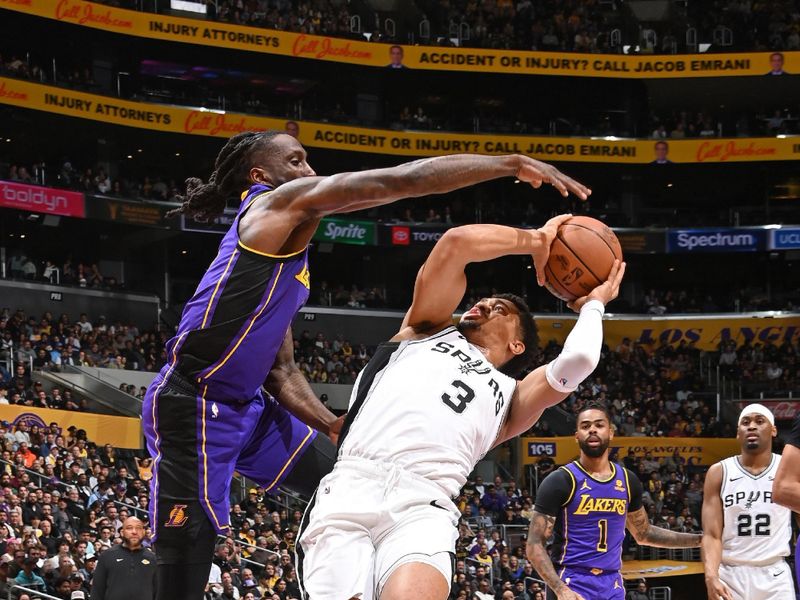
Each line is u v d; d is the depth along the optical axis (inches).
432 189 130.7
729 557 239.3
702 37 1443.2
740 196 1475.1
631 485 240.5
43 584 482.0
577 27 1409.9
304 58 1273.4
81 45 1227.2
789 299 1391.5
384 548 128.5
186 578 144.0
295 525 751.1
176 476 142.6
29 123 1175.0
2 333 957.8
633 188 1430.9
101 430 853.8
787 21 1428.4
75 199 1106.1
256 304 140.9
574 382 140.8
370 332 1285.7
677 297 1376.7
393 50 1304.1
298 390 158.9
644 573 837.2
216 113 1213.7
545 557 231.9
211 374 142.7
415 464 131.4
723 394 1226.6
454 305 141.9
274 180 152.9
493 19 1430.9
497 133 1336.1
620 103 1451.8
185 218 1174.3
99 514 627.2
